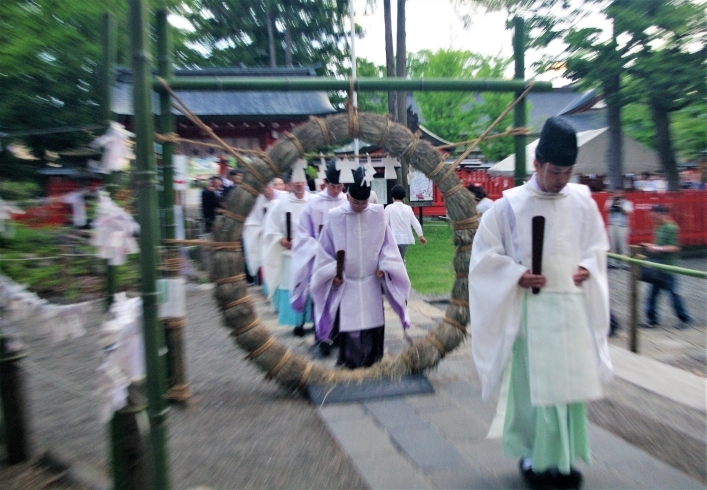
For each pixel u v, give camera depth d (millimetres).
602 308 3518
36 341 6918
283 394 5227
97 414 4855
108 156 3357
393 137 5055
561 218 3490
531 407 3523
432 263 13242
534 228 3410
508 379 3613
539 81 5109
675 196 13992
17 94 5863
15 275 4680
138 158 2621
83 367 5980
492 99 23656
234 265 5027
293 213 7465
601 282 3508
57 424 4676
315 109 15734
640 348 6848
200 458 4008
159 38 4691
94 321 7008
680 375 5531
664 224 7699
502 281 3498
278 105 15703
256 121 15805
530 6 12039
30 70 5824
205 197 12211
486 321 3570
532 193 3504
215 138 4824
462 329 5297
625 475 3682
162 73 4707
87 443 4328
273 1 28047
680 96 12719
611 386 5266
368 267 5707
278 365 5121
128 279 4152
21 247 4898
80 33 6117
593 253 3512
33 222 5426
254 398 5145
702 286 10258
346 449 4105
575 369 3414
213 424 4586
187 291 10484
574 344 3438
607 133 15750
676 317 8250
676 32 11578
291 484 3660
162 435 2742
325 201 6555
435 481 3664
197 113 14945
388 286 5711
